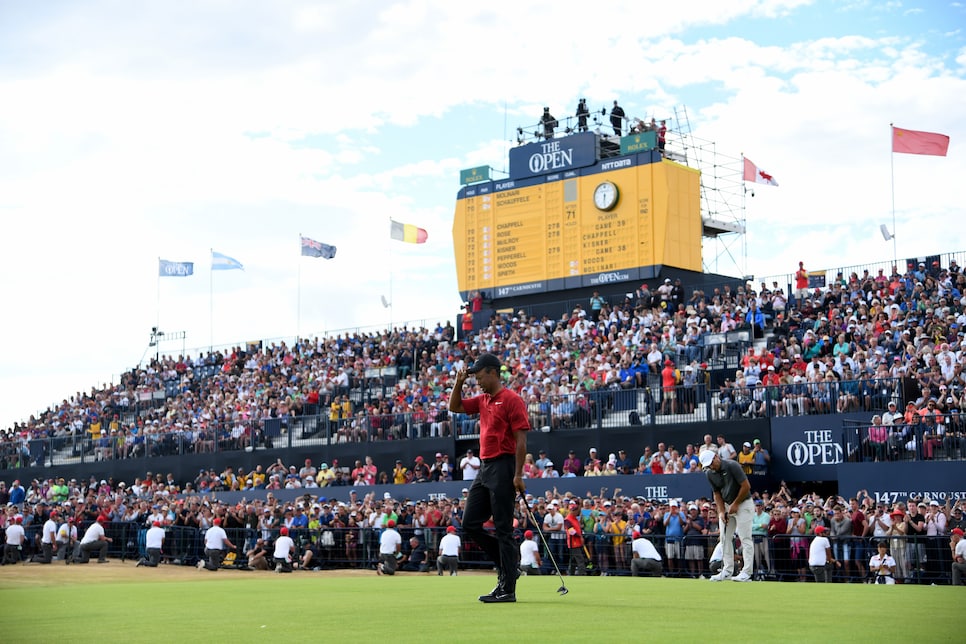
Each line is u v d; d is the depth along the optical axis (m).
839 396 29.19
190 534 32.62
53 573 25.20
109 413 50.97
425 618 8.11
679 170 41.09
